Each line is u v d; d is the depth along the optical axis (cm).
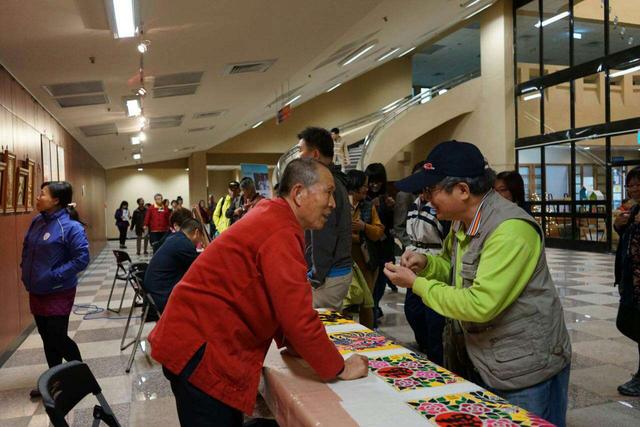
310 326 134
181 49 575
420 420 117
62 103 702
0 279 451
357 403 126
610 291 659
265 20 545
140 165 2298
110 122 940
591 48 1238
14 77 539
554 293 152
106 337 505
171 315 145
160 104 862
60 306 340
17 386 380
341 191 266
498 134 1422
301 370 153
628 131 1053
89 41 471
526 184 1377
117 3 383
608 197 1118
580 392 331
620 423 287
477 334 157
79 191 1112
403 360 163
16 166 510
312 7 542
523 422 116
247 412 141
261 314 142
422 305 391
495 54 1427
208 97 902
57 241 337
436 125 1490
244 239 140
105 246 1852
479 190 154
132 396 348
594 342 437
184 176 2520
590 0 1196
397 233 452
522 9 1380
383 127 1480
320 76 1079
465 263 156
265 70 791
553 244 1284
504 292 141
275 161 2139
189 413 141
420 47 1817
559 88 1262
